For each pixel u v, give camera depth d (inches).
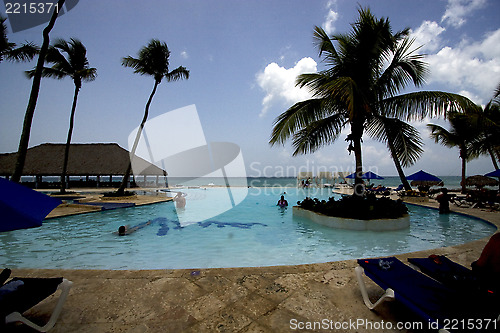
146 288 121.0
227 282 127.9
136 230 343.6
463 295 78.9
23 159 369.1
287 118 352.2
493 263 82.0
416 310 78.4
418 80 343.6
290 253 238.2
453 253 178.4
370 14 305.3
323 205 392.5
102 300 109.0
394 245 261.7
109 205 519.5
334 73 340.2
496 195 504.1
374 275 101.1
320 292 117.3
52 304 105.9
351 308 103.3
